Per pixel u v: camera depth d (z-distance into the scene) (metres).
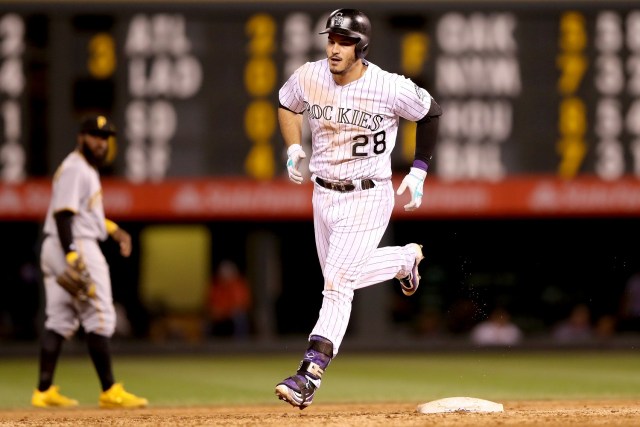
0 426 19.55
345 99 19.22
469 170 52.16
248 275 61.62
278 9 51.34
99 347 26.20
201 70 51.44
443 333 57.16
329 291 19.55
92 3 51.06
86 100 51.34
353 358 53.44
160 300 63.25
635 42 51.78
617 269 57.56
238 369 46.16
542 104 51.91
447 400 21.30
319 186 19.77
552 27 51.75
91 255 25.98
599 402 26.55
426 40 51.53
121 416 22.72
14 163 51.38
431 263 57.91
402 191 19.89
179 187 51.84
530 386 36.16
